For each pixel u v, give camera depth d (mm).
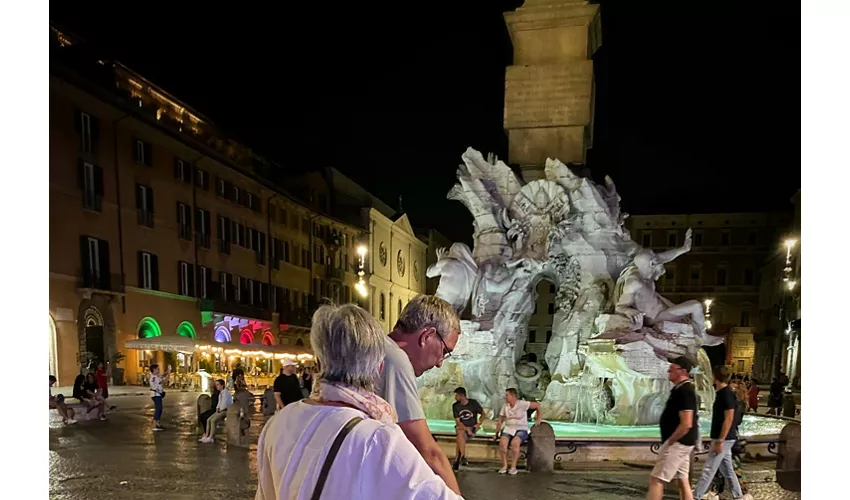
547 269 13344
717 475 6848
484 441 9242
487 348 12352
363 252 22078
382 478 1481
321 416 1637
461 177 13805
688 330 11703
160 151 32031
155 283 31141
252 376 33094
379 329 1850
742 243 55344
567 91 13750
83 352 26250
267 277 41844
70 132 26219
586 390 11969
